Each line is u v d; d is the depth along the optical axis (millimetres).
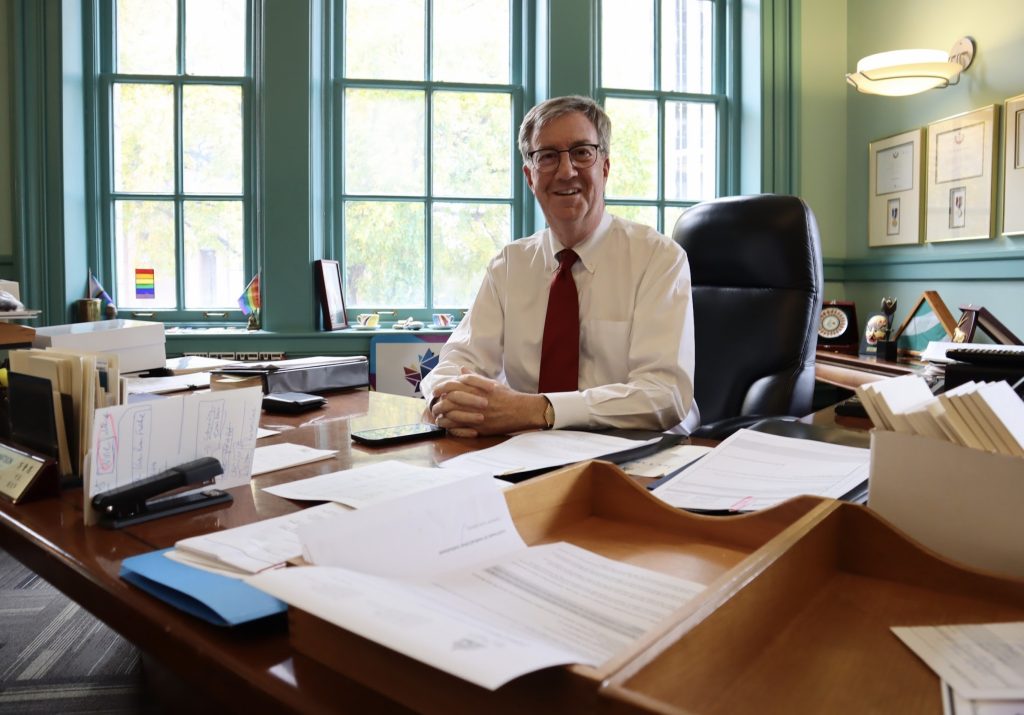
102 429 722
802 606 526
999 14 2492
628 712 323
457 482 612
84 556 643
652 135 3318
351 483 850
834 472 837
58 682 1521
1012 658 442
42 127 2857
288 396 1471
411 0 3162
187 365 1858
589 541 669
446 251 3238
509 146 3238
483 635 368
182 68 3098
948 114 2707
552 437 1154
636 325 1603
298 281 2973
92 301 2945
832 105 3232
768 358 1830
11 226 2881
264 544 633
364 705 406
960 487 589
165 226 3127
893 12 2951
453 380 1245
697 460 939
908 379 715
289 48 2908
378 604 407
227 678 454
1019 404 632
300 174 2941
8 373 910
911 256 2877
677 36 3330
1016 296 2467
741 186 3357
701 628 399
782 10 3178
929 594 550
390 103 3170
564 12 3021
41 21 2844
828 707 394
